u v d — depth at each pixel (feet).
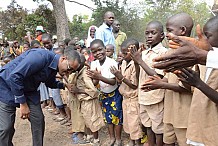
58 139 14.17
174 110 8.41
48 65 10.07
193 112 6.77
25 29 62.28
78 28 58.59
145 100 9.80
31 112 10.91
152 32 9.66
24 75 9.42
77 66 10.21
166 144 9.27
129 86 10.80
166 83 7.50
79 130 13.06
